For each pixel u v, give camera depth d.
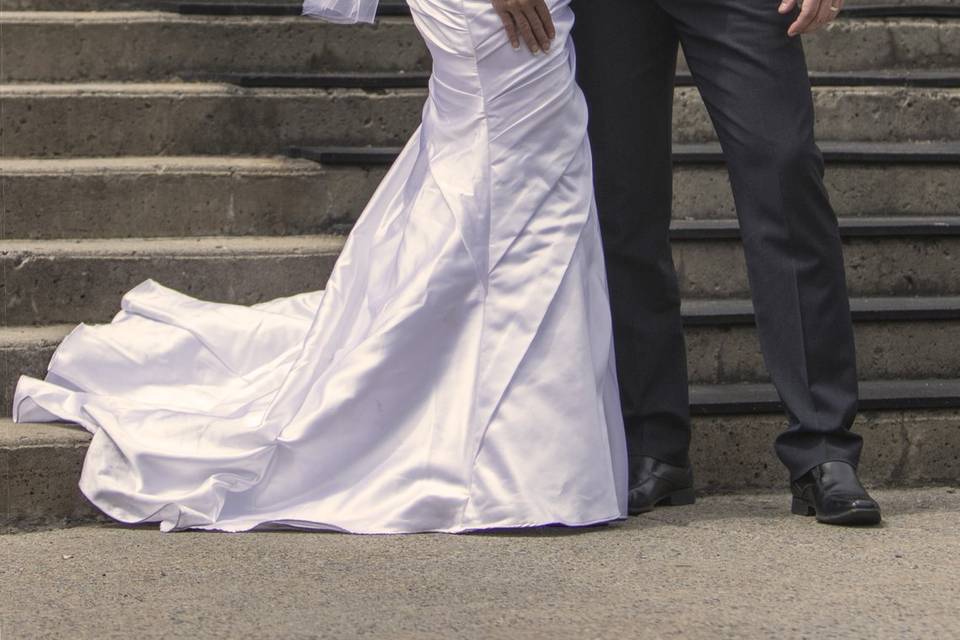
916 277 5.60
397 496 4.18
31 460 4.35
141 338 4.91
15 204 5.52
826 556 3.87
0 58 6.29
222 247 5.39
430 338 4.27
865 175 5.84
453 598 3.48
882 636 3.20
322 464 4.25
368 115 6.09
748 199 4.24
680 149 5.88
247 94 6.04
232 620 3.33
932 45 6.61
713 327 5.20
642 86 4.46
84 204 5.57
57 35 6.33
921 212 5.89
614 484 4.25
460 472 4.15
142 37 6.36
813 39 6.49
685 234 5.47
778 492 4.91
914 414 4.98
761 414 4.91
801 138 4.17
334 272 4.61
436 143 4.44
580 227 4.29
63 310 5.25
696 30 4.29
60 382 4.87
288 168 5.73
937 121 6.23
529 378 4.16
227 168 5.68
